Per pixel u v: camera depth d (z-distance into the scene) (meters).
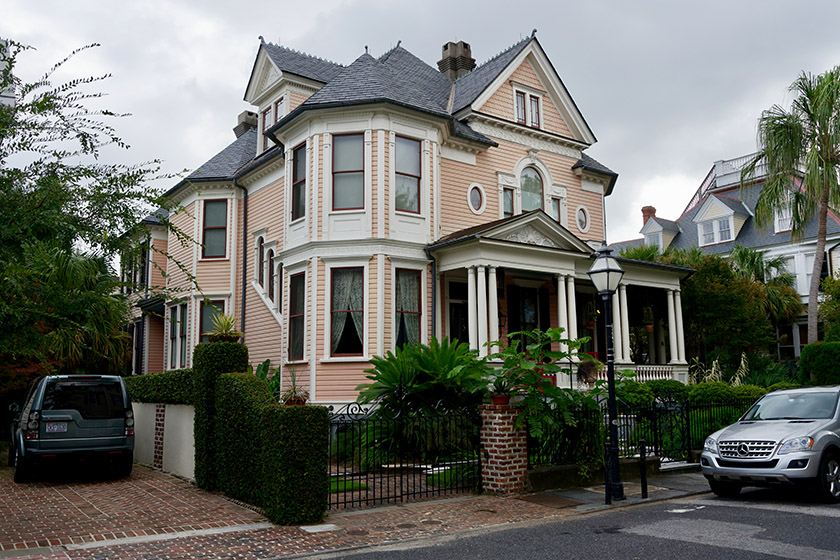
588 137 24.27
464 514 9.45
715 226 36.84
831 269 31.88
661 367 22.08
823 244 21.62
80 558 7.02
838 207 21.08
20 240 6.25
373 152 18.06
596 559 6.89
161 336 29.34
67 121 6.38
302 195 19.17
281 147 20.83
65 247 6.59
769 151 21.56
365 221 17.83
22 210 6.07
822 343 20.84
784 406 11.45
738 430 10.84
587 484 11.83
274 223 21.97
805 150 21.36
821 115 20.45
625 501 10.38
